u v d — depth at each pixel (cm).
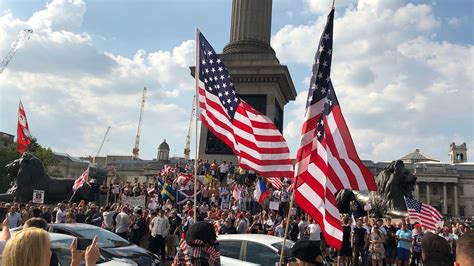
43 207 2567
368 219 2425
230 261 1284
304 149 863
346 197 3053
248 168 1213
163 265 2045
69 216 1917
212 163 3606
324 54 883
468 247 345
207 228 684
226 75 1287
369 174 877
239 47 3978
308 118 872
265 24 4097
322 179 852
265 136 1232
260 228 2383
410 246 2102
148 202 3259
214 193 3116
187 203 2802
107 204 3341
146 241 2359
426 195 13275
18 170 3369
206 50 1289
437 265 468
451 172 13225
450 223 2873
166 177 3709
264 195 2670
